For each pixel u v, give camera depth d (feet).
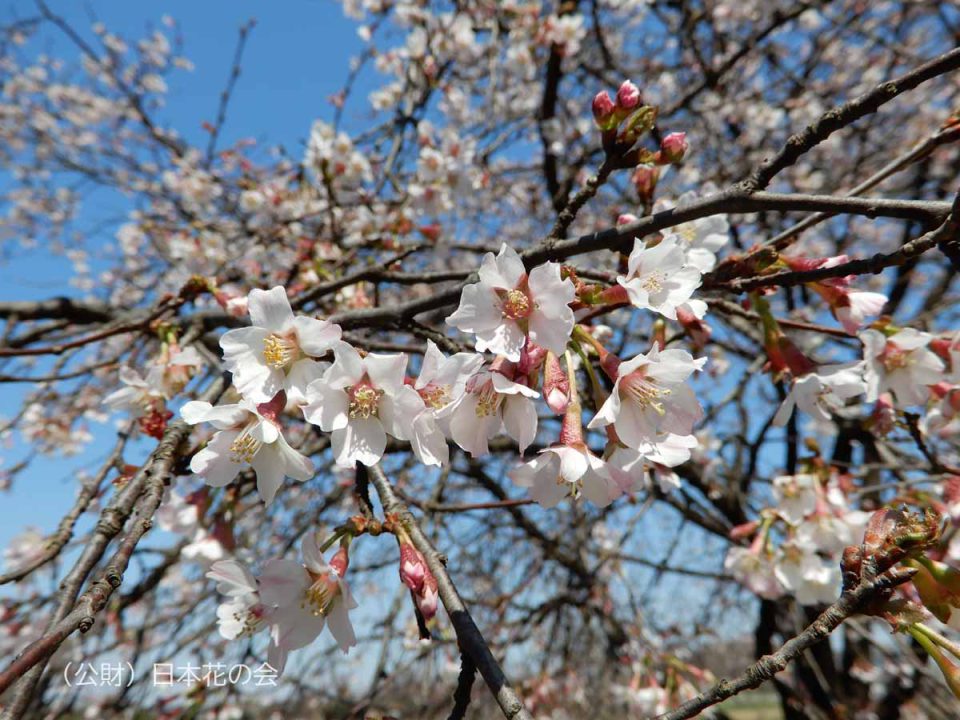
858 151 21.59
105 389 16.99
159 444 5.59
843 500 8.87
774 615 14.84
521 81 18.75
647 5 18.67
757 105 19.53
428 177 12.78
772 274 5.52
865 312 5.95
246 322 7.73
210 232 15.19
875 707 17.98
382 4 18.53
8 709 3.76
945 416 6.68
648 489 14.29
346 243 13.33
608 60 17.76
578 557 16.74
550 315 4.67
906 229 22.16
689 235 6.89
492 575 19.12
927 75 4.59
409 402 4.72
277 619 4.85
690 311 6.20
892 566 4.28
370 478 5.90
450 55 16.38
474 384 4.87
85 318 12.84
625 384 4.94
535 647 20.81
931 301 21.38
